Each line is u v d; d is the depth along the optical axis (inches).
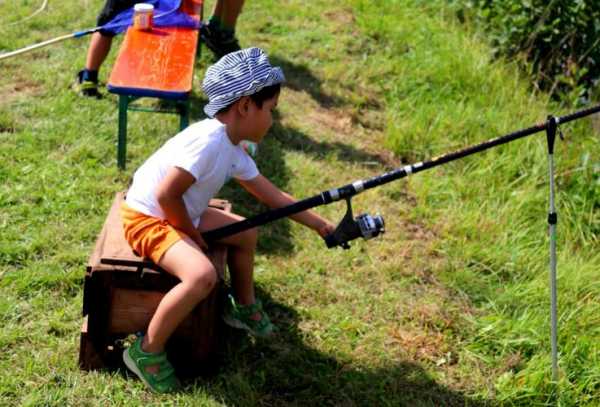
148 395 216.2
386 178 216.8
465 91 412.8
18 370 221.5
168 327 210.5
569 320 261.6
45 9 443.5
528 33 447.5
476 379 239.1
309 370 233.3
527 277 289.4
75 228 278.8
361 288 271.4
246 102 209.9
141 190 217.5
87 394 215.2
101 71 384.8
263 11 473.1
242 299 239.8
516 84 416.2
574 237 321.7
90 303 217.0
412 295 271.9
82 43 410.9
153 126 344.5
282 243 287.0
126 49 323.0
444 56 434.0
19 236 271.4
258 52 212.1
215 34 404.8
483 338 253.0
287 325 250.5
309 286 267.6
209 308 218.7
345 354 240.5
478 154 354.9
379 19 473.1
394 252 292.0
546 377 236.4
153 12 343.3
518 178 346.0
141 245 213.9
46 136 329.4
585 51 443.8
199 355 223.5
